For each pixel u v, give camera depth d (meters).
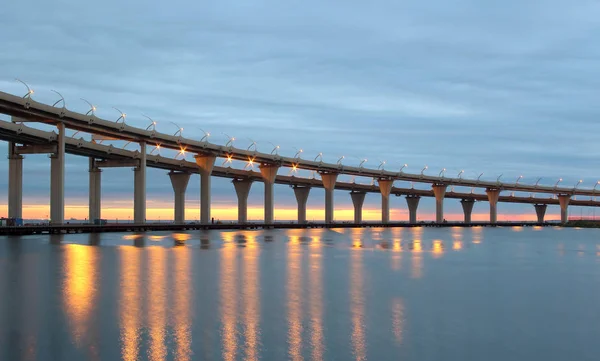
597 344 24.41
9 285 36.88
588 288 39.56
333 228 184.25
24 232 95.00
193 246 75.19
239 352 22.47
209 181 145.75
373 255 65.44
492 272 49.19
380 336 25.09
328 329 26.09
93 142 118.81
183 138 133.25
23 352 22.17
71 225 105.12
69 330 25.23
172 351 22.44
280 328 26.12
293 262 54.62
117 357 21.67
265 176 167.75
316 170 186.25
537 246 89.88
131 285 37.38
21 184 104.50
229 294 34.50
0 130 91.50
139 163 128.50
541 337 25.42
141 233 112.62
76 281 38.88
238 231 136.75
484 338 25.12
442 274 46.97
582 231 183.38
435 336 25.28
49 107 96.56
